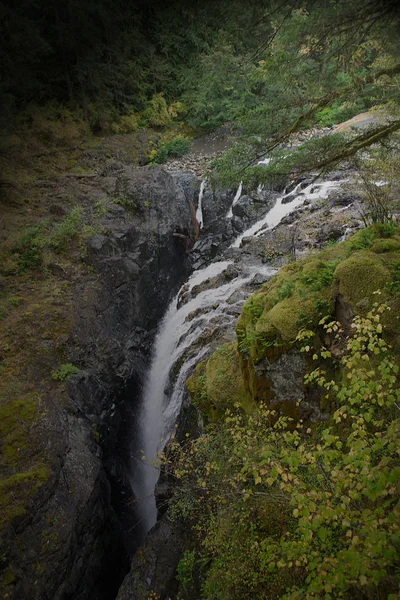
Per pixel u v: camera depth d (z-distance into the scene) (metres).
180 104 20.55
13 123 16.84
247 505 5.48
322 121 15.98
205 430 7.65
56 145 18.09
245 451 4.92
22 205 14.44
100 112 19.36
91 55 17.98
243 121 7.55
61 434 7.61
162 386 12.02
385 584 3.21
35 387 9.35
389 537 2.68
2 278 11.68
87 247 12.35
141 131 20.22
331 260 6.36
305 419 5.81
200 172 17.45
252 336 6.11
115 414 10.93
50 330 10.35
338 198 12.91
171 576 7.25
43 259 12.04
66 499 7.40
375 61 8.17
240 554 5.39
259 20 6.46
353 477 3.32
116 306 12.27
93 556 8.06
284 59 6.61
